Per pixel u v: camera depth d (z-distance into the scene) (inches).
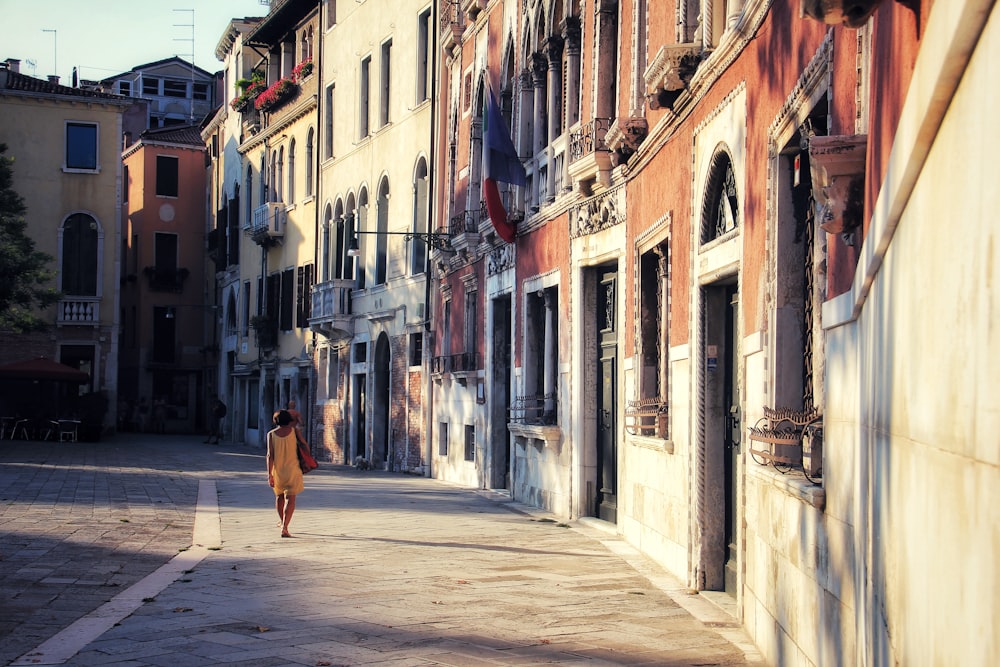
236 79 1925.4
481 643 320.2
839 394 221.9
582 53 658.2
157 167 2183.8
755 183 341.7
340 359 1379.2
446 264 1027.3
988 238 103.7
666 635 334.3
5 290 1365.7
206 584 422.0
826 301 248.5
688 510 434.0
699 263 426.3
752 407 338.3
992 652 101.3
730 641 325.4
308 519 661.3
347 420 1349.7
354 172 1365.7
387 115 1283.2
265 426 1688.0
